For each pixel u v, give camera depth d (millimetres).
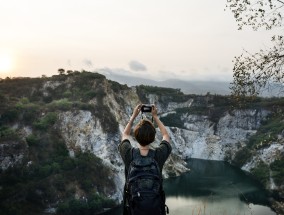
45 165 115688
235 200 103812
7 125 132125
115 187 119062
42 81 176125
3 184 105188
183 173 171625
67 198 106062
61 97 166375
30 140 123375
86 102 157750
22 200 100750
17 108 139500
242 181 150625
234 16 12930
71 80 175125
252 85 13094
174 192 125438
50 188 106375
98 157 128500
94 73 180875
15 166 111875
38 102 155625
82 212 103875
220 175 168375
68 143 134375
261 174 154375
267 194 124125
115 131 147750
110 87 186000
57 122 139250
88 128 142375
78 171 116438
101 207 106875
